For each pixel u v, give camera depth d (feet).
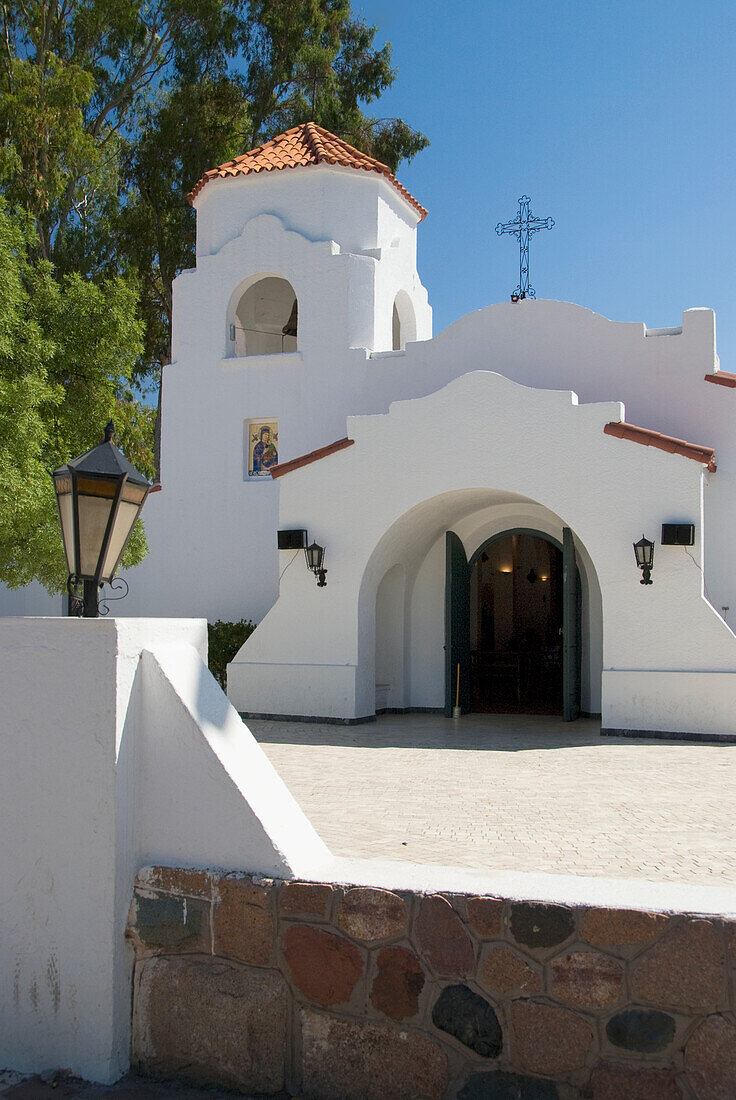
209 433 59.21
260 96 88.02
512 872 14.65
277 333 64.75
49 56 71.82
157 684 15.23
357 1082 13.69
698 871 18.65
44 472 33.09
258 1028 14.20
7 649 15.39
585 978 12.76
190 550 58.95
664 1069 12.36
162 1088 14.37
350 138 91.97
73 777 14.82
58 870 14.87
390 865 15.06
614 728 41.83
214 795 14.79
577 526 42.96
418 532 50.47
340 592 47.39
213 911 14.52
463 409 45.34
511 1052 13.01
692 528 40.91
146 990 14.80
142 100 92.02
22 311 35.78
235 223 60.44
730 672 40.34
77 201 85.87
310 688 47.44
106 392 39.09
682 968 12.37
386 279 59.31
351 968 13.78
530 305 51.78
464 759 35.42
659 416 48.49
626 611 42.04
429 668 53.93
